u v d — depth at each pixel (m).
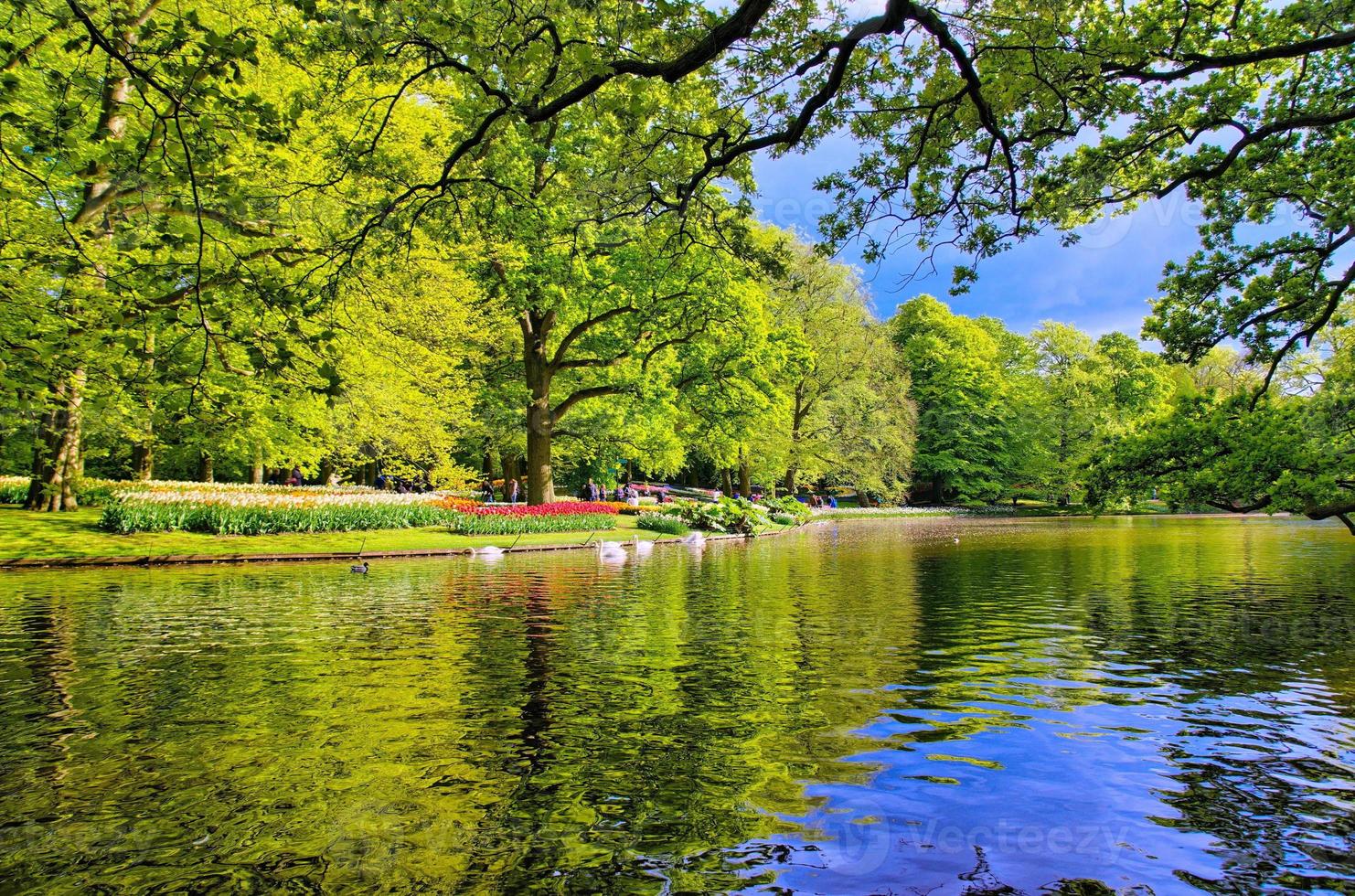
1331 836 3.94
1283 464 9.60
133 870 3.54
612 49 6.69
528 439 28.30
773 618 10.22
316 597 12.20
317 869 3.56
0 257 7.52
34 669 7.33
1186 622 9.88
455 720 5.75
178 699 6.32
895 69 8.66
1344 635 9.03
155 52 5.51
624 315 27.42
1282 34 9.02
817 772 4.75
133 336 6.28
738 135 8.66
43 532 17.55
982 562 18.14
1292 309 11.46
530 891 3.36
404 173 9.50
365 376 22.17
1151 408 49.59
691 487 62.84
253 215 6.97
